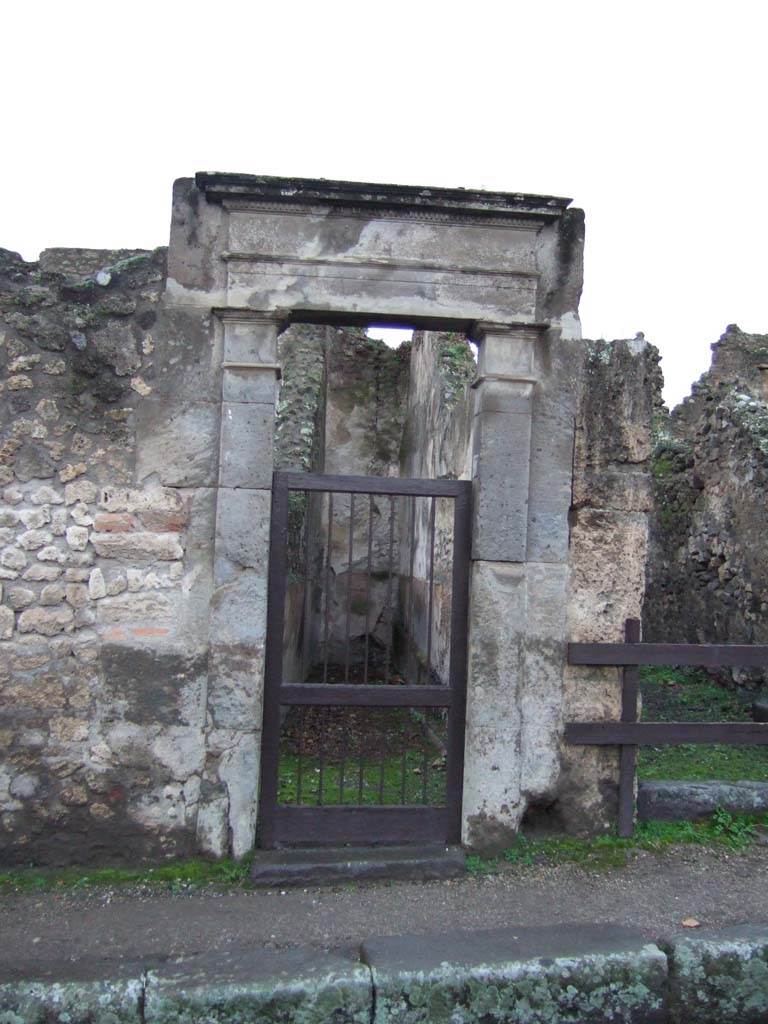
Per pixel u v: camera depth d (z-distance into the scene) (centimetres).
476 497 427
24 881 386
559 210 425
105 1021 297
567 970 320
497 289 428
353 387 1152
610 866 411
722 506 792
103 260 718
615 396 443
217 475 411
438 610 765
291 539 692
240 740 404
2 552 398
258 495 409
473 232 428
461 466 696
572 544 439
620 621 441
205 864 400
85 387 407
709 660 440
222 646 405
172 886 386
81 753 400
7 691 397
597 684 439
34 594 400
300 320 433
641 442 444
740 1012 330
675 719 667
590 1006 319
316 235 419
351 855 407
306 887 389
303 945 336
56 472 404
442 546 757
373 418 1151
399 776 555
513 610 424
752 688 729
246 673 406
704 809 460
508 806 422
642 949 331
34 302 406
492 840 420
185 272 413
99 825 400
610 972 322
